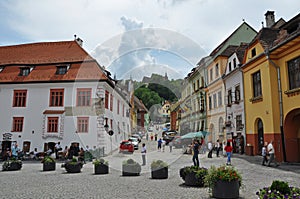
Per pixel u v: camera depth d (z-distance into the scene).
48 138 18.03
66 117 18.06
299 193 3.66
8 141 18.56
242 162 12.36
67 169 9.76
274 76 13.13
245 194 5.56
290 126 12.48
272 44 13.65
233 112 18.05
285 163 11.94
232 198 5.10
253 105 15.12
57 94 18.67
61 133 17.91
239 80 17.14
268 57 13.00
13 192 6.02
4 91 19.27
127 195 5.33
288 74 12.37
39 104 18.72
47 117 18.27
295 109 11.78
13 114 18.88
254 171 9.52
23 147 18.30
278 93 12.99
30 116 18.66
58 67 19.73
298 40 11.14
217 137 20.78
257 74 14.96
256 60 14.41
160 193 5.49
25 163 14.61
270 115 13.05
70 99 18.45
